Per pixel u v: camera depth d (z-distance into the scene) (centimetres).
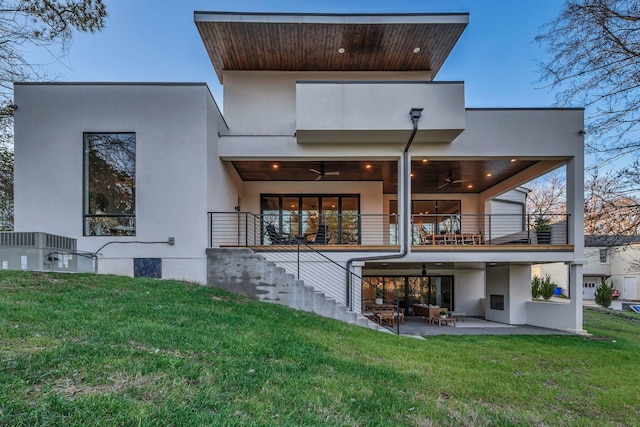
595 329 1034
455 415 338
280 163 1078
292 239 1085
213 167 906
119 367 301
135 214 838
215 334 446
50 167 832
